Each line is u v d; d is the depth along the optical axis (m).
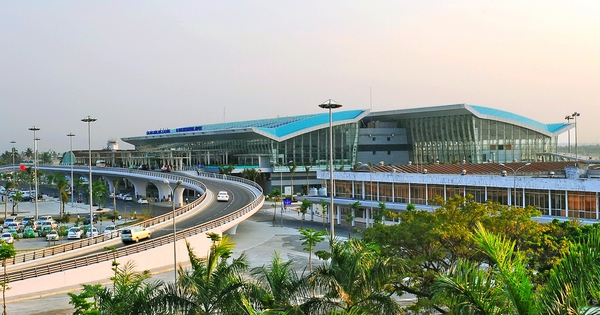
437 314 29.62
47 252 58.69
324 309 20.39
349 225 92.94
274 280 22.95
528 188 69.62
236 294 22.70
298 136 160.75
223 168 151.88
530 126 161.00
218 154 174.25
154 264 58.16
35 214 112.62
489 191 74.12
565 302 12.59
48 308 42.16
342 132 166.25
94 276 51.16
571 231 43.12
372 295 20.95
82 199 153.75
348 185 96.06
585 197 64.00
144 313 22.92
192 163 181.88
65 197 117.06
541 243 34.69
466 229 33.25
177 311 22.89
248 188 115.94
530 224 35.38
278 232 87.25
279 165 158.75
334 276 21.78
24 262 54.25
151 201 140.75
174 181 127.00
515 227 35.34
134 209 126.12
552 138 168.62
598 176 74.81
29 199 155.62
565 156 139.88
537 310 12.58
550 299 12.91
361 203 89.69
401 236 33.47
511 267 13.18
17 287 45.44
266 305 21.83
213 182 129.38
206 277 25.22
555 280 13.29
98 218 108.44
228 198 99.50
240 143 171.88
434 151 167.00
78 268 50.03
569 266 13.35
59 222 103.88
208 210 88.06
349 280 21.52
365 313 19.61
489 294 13.68
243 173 149.88
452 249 33.19
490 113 158.50
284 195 149.00
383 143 172.38
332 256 23.22
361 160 170.75
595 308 13.20
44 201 154.50
